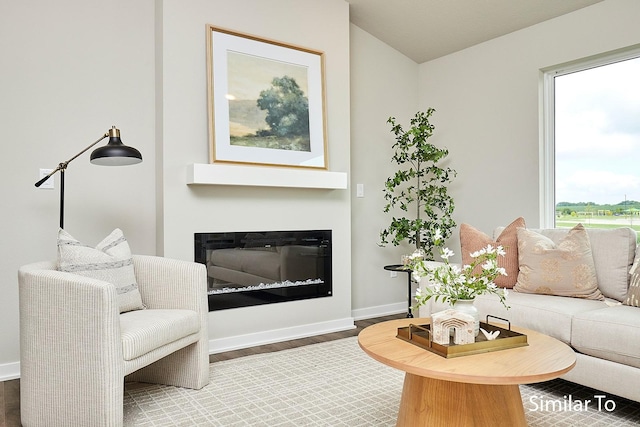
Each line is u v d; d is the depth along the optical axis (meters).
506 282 2.96
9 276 2.79
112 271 2.36
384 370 2.77
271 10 3.52
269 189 3.49
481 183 4.21
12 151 2.80
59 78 2.96
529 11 3.65
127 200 3.19
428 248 4.48
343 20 3.90
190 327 2.37
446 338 1.74
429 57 4.65
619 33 3.29
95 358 1.88
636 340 2.03
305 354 3.11
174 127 3.11
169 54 3.09
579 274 2.68
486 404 1.59
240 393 2.42
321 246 3.77
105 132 3.11
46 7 2.91
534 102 3.80
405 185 4.67
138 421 2.10
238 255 3.34
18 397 2.46
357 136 4.32
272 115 3.47
